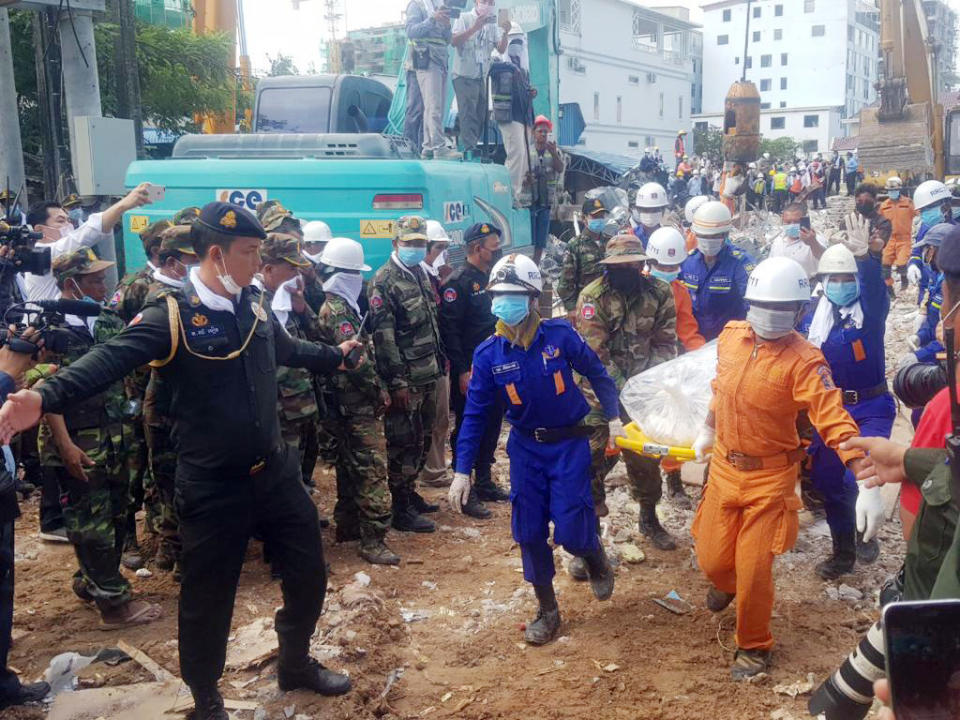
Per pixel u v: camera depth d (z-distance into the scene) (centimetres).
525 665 445
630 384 510
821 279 529
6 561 389
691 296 673
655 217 866
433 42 989
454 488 458
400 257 606
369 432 552
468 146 1066
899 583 282
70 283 491
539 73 1344
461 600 518
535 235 1236
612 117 6138
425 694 420
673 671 435
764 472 414
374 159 788
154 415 504
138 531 616
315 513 388
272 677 429
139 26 1933
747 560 413
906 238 1521
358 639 457
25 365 357
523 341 446
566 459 452
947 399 267
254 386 355
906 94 1975
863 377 533
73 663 437
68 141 1145
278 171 788
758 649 428
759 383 404
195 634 365
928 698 151
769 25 9450
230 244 341
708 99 9794
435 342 616
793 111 9344
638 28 6712
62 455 443
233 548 362
